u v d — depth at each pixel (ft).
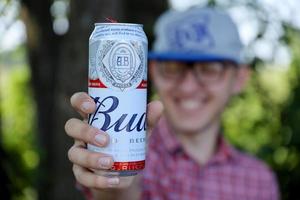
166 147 2.44
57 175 2.99
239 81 2.79
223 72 2.57
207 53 2.57
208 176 2.48
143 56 1.43
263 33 3.03
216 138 2.57
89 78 1.46
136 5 3.23
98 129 1.42
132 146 1.43
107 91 1.41
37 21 3.56
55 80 3.61
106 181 1.42
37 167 3.28
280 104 3.55
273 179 2.61
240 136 4.00
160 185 2.39
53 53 3.75
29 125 5.32
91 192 1.70
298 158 3.50
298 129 3.46
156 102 1.53
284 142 3.51
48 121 3.89
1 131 3.13
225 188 2.48
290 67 3.44
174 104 2.56
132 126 1.42
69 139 2.90
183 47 2.59
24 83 5.79
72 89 2.76
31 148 3.51
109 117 1.41
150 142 2.48
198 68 2.55
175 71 2.56
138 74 1.42
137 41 1.42
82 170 1.47
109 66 1.40
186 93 2.53
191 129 2.52
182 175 2.42
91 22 2.68
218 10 2.64
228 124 4.03
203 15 2.61
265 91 3.51
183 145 2.53
